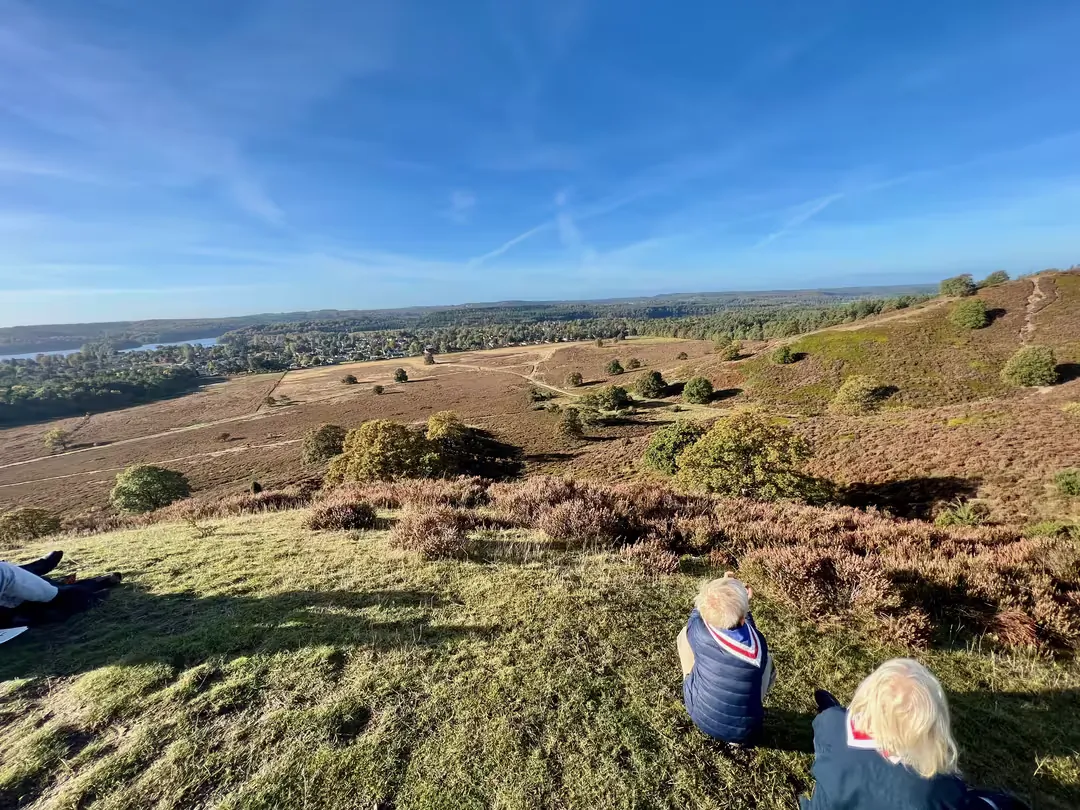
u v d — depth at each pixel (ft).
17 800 7.82
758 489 70.54
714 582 9.48
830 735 7.22
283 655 11.79
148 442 245.86
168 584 16.38
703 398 189.37
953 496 62.28
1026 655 13.16
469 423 210.59
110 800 7.81
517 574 17.16
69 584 14.89
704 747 9.36
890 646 13.32
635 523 23.35
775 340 265.34
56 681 10.72
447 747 9.06
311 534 22.81
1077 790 8.67
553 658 12.00
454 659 11.84
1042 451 69.10
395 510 30.14
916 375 154.92
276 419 274.16
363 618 13.75
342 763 8.58
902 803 6.08
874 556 18.24
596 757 9.00
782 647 13.10
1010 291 200.95
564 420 170.40
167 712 9.74
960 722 10.46
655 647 12.78
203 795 7.93
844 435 104.22
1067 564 17.25
